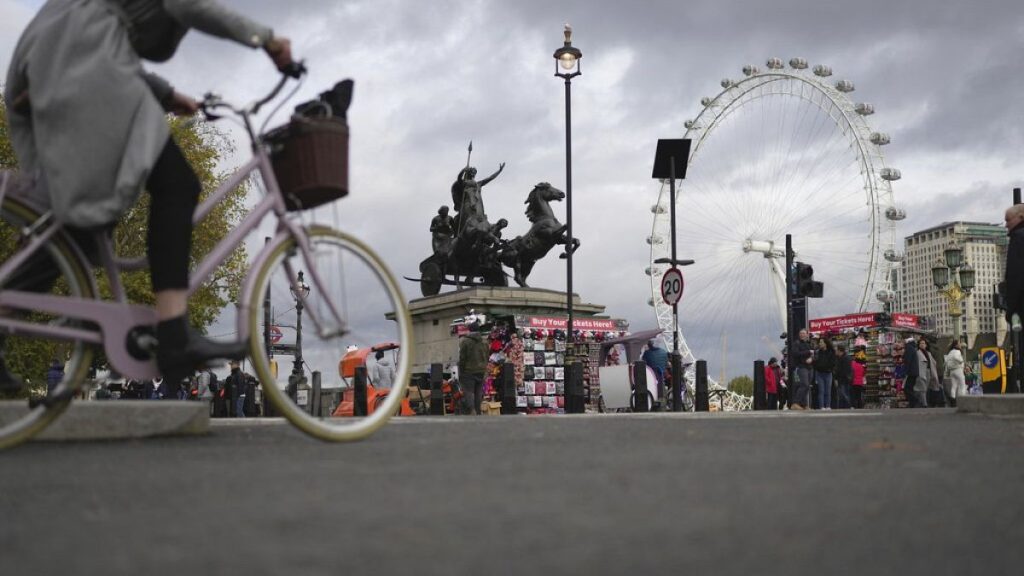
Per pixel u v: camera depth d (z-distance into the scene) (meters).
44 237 4.76
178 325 4.82
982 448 4.77
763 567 2.05
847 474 3.61
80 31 4.76
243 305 5.06
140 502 2.93
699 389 22.55
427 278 36.28
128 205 4.80
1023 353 17.30
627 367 25.70
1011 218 9.60
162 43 5.09
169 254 4.83
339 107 5.53
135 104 4.80
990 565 2.10
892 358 35.75
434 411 23.58
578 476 3.53
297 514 2.69
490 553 2.16
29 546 2.25
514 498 2.98
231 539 2.33
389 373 18.31
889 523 2.59
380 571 1.98
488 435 5.75
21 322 4.63
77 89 4.70
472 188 35.56
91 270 4.88
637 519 2.61
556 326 31.64
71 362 4.86
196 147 34.00
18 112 4.95
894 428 6.67
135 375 4.84
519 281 35.28
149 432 5.57
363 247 5.57
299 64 5.20
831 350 24.73
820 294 24.78
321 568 2.00
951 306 36.38
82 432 5.36
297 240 5.30
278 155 5.35
